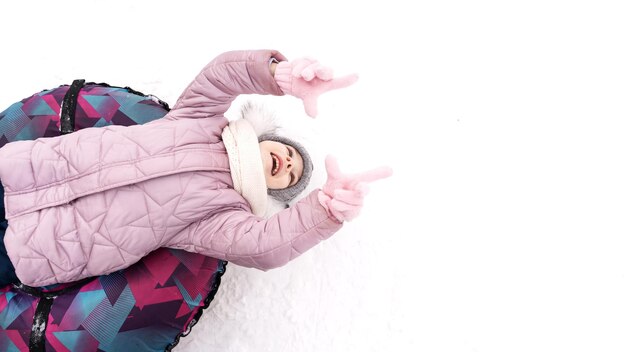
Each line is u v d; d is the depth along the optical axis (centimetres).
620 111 137
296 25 144
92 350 94
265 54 96
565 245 126
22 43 139
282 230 91
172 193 94
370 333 120
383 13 145
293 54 142
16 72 137
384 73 140
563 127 136
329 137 133
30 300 96
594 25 144
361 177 83
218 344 117
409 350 119
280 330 119
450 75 141
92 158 94
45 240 90
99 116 109
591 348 119
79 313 94
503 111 138
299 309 121
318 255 125
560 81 140
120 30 142
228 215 98
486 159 133
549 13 145
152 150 95
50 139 97
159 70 139
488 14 145
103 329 95
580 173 132
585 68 141
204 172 97
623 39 143
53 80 137
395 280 124
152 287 98
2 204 97
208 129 101
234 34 143
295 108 135
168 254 102
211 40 142
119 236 92
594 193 130
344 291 123
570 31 144
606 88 139
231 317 119
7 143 103
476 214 129
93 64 139
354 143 133
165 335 101
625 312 121
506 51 143
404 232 127
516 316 121
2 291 99
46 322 94
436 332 120
